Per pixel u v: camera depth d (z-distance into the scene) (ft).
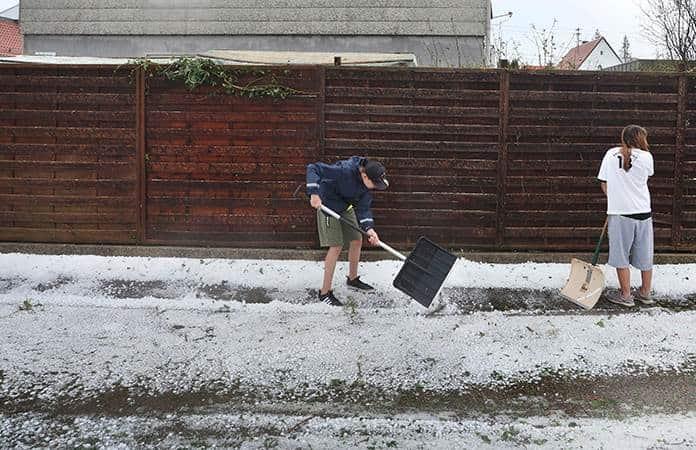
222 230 21.27
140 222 21.21
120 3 37.68
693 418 12.25
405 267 16.72
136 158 20.98
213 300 18.31
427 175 20.92
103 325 16.43
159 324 16.57
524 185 20.90
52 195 21.26
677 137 20.68
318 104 20.65
